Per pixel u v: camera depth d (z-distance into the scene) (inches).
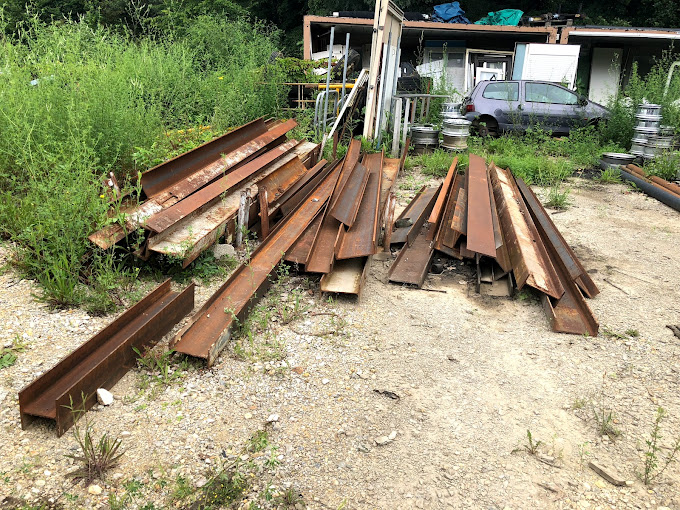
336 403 139.9
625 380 154.2
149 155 251.9
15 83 257.3
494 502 112.2
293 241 214.4
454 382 150.6
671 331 181.8
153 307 163.3
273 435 127.5
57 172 193.8
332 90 456.1
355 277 202.5
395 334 173.5
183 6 885.2
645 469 120.3
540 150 482.3
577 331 177.5
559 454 125.5
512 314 189.8
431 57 793.6
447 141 452.1
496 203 277.0
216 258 209.9
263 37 661.3
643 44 787.4
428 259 219.5
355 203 250.2
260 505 108.3
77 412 123.7
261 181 260.4
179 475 112.4
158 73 371.9
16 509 102.0
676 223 303.9
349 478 116.6
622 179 406.0
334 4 990.4
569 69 701.3
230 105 375.6
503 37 787.4
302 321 177.8
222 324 159.8
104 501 106.1
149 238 183.3
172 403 134.3
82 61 340.2
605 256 250.4
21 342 149.9
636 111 494.0
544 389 149.3
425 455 123.8
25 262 183.5
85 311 168.7
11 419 123.1
